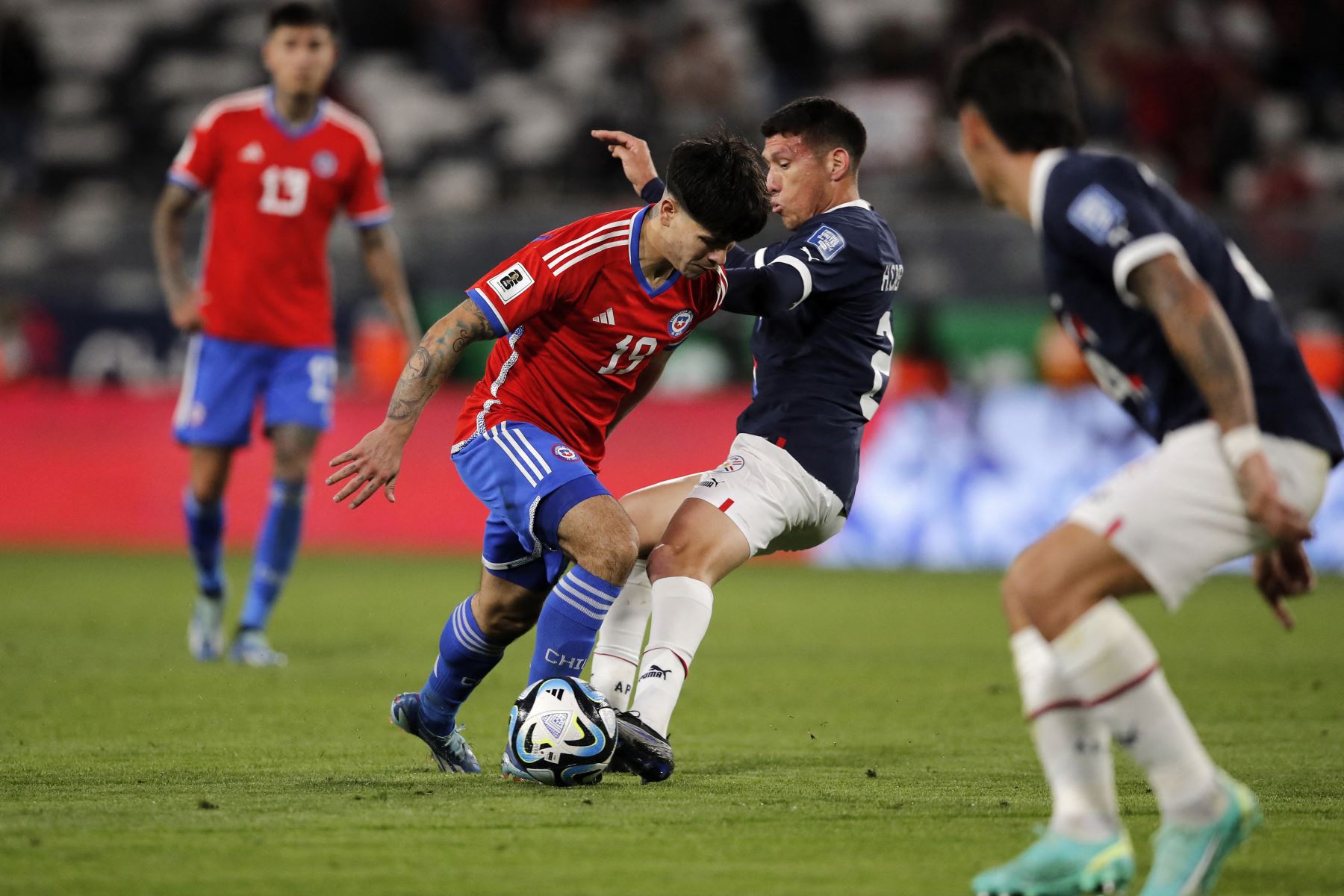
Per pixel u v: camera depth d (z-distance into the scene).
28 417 48.19
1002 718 20.62
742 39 66.62
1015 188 11.38
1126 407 11.62
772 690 23.30
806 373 17.55
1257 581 12.22
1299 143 61.47
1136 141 57.81
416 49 67.50
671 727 19.78
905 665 26.36
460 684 15.90
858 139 18.11
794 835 12.88
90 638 28.72
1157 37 59.41
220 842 12.31
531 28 68.12
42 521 48.16
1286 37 62.75
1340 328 45.44
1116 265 10.52
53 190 62.72
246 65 69.06
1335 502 43.50
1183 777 10.67
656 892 10.90
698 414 45.91
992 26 61.78
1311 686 23.89
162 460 47.66
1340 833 13.16
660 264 15.45
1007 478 44.44
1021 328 44.88
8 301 47.84
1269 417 10.91
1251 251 46.56
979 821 13.53
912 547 45.44
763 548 17.41
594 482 15.43
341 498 14.55
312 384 26.44
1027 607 10.84
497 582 15.87
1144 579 10.65
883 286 17.62
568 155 59.62
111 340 47.88
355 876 11.24
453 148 63.50
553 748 14.92
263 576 26.06
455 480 47.47
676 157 14.88
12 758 16.61
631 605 17.25
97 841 12.30
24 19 66.50
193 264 49.97
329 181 26.48
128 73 68.88
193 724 19.20
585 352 15.77
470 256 49.09
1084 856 10.92
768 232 43.34
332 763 16.53
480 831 12.85
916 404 45.66
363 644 28.38
